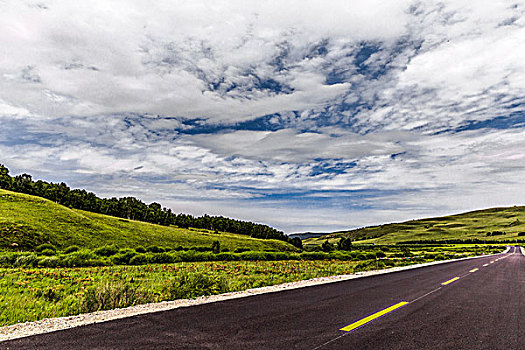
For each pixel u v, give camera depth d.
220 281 12.09
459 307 8.84
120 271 23.83
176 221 174.75
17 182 140.88
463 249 110.62
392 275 18.91
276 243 137.38
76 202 146.50
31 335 5.80
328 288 12.70
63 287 13.63
